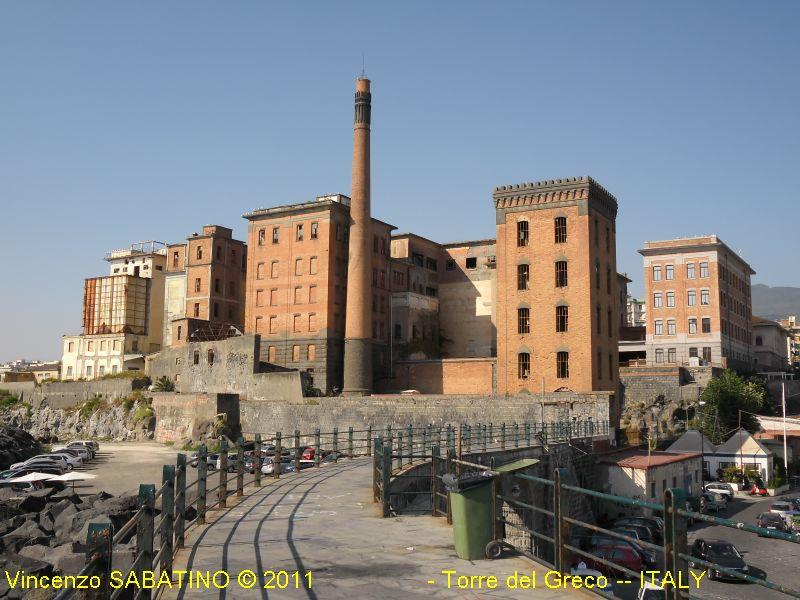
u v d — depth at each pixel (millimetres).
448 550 13570
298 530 15805
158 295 118688
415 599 10164
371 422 64125
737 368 94938
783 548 41438
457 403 60562
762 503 57781
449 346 94250
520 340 65938
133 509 27703
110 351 114000
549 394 58094
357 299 74625
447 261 96625
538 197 66688
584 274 63812
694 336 94875
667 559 8180
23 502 32062
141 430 80938
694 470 56875
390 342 82125
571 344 63562
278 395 71625
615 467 48969
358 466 32469
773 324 121938
